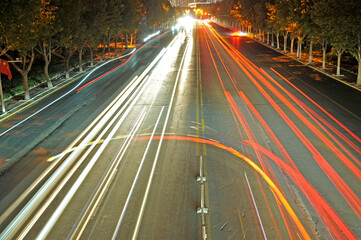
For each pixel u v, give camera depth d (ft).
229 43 216.74
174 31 346.54
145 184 36.17
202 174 38.29
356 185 35.09
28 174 39.83
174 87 89.04
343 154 43.21
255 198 32.76
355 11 76.79
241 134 51.72
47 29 77.66
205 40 239.09
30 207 32.30
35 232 28.22
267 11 199.82
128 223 29.17
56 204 32.58
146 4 245.45
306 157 42.47
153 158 43.19
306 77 98.58
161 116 62.54
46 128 57.36
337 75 98.68
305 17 106.11
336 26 80.02
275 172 38.45
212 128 54.95
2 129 57.72
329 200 32.27
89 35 120.37
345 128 53.52
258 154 43.83
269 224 28.58
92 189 35.35
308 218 29.37
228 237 26.96
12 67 120.06
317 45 161.48
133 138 51.01
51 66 130.93
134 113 65.10
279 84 89.81
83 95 82.12
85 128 56.65
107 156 44.16
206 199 32.78
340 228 27.99
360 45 80.48
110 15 152.25
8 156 45.68
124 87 90.63
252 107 67.46
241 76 102.53
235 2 351.46
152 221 29.37
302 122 57.06
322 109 64.85
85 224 29.14
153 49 190.80
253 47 192.65
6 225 29.50
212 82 94.38
